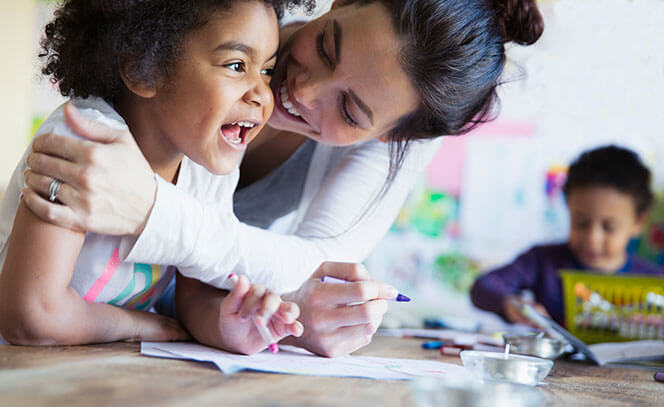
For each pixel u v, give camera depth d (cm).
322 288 105
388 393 76
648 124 212
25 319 89
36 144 89
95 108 100
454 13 112
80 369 75
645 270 289
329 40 113
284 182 151
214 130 103
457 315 359
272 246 111
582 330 169
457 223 393
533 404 64
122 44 98
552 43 202
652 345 143
